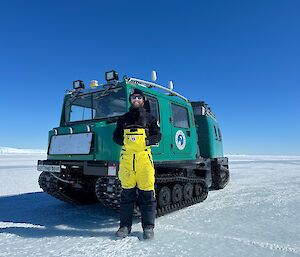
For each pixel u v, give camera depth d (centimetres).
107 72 547
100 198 473
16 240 374
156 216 506
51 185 553
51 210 575
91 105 580
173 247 344
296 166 2297
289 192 799
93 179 580
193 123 710
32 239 378
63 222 476
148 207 383
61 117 627
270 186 938
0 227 441
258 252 327
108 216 521
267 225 449
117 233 379
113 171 437
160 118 575
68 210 576
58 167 514
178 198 580
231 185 980
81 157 493
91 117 573
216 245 352
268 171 1675
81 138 499
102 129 480
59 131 545
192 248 341
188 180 613
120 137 395
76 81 607
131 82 534
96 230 425
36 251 331
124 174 385
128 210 390
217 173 865
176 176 576
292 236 390
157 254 321
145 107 442
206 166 739
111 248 341
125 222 388
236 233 405
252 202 653
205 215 522
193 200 627
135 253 324
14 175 1253
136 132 382
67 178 536
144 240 372
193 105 836
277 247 344
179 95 677
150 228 377
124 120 393
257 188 894
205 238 380
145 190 384
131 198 392
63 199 603
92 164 468
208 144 845
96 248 341
